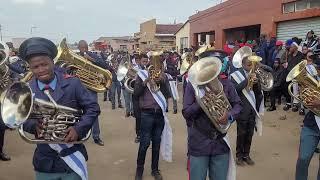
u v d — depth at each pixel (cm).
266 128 998
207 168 438
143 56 769
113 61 1602
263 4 1748
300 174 521
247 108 682
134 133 968
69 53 697
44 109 325
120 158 755
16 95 318
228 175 444
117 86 1352
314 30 1418
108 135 946
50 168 347
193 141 432
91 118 341
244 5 1958
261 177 648
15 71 721
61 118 330
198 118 431
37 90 338
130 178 647
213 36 2711
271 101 1215
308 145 512
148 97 603
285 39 1605
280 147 826
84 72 712
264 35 1376
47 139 328
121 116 1212
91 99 351
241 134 694
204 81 401
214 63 411
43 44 332
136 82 606
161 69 606
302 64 504
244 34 2138
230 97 449
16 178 646
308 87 501
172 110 1286
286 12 1583
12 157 760
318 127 503
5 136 923
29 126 326
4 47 561
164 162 723
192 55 799
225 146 434
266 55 1283
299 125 1022
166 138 623
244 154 709
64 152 346
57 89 340
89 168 695
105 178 647
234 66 693
